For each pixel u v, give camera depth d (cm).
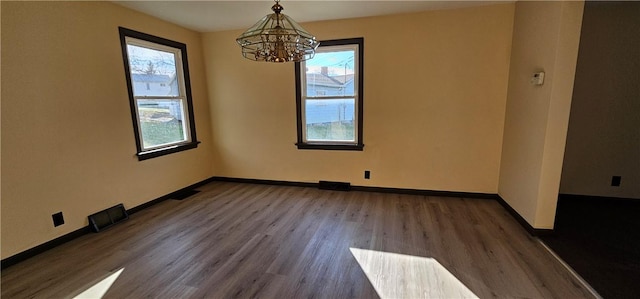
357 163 396
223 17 347
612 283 192
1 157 218
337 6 314
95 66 280
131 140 321
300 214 322
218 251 244
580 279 197
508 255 229
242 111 430
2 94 216
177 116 392
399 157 378
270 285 197
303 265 221
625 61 307
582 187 343
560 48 226
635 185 327
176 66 386
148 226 295
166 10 320
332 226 290
